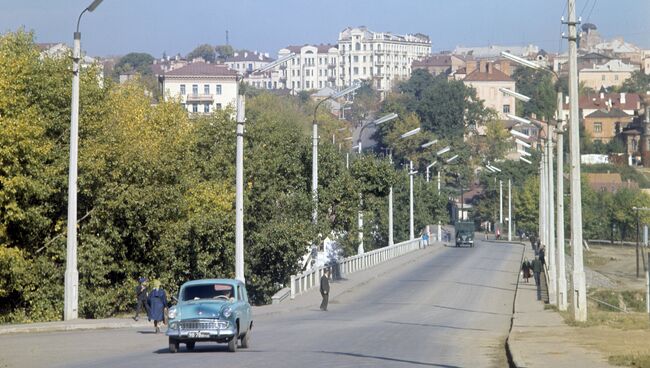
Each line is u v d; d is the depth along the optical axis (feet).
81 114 183.52
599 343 112.37
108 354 110.32
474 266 352.28
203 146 240.32
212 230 200.85
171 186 192.54
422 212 485.56
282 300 211.00
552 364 89.51
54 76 183.21
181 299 115.55
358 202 264.11
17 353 111.24
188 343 113.91
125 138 190.49
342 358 101.91
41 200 176.14
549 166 235.81
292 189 257.55
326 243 318.04
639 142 615.57
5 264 163.53
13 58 169.27
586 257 374.63
